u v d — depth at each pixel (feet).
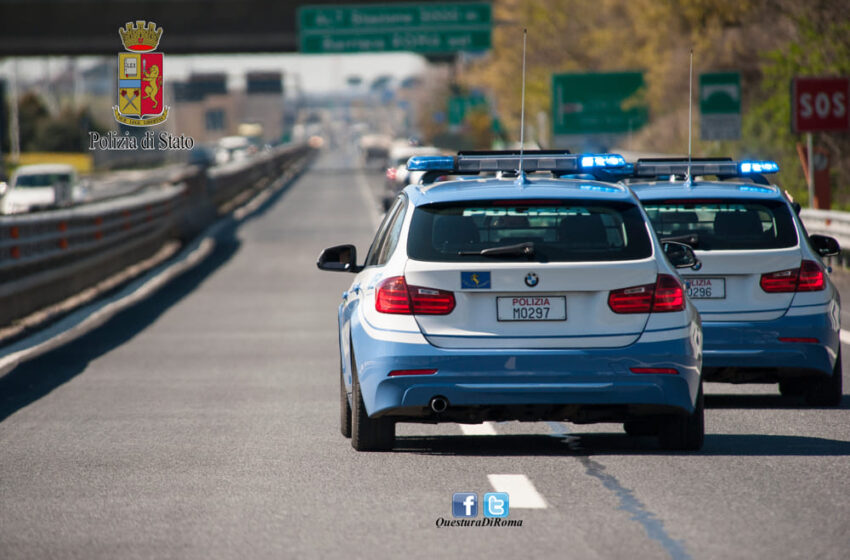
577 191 85.40
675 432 87.61
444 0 639.76
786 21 435.12
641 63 611.88
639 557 60.59
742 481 77.92
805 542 63.21
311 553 62.39
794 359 106.01
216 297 232.12
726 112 320.70
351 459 87.30
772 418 103.71
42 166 490.49
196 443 95.71
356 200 606.55
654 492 75.00
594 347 82.43
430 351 82.58
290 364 147.02
